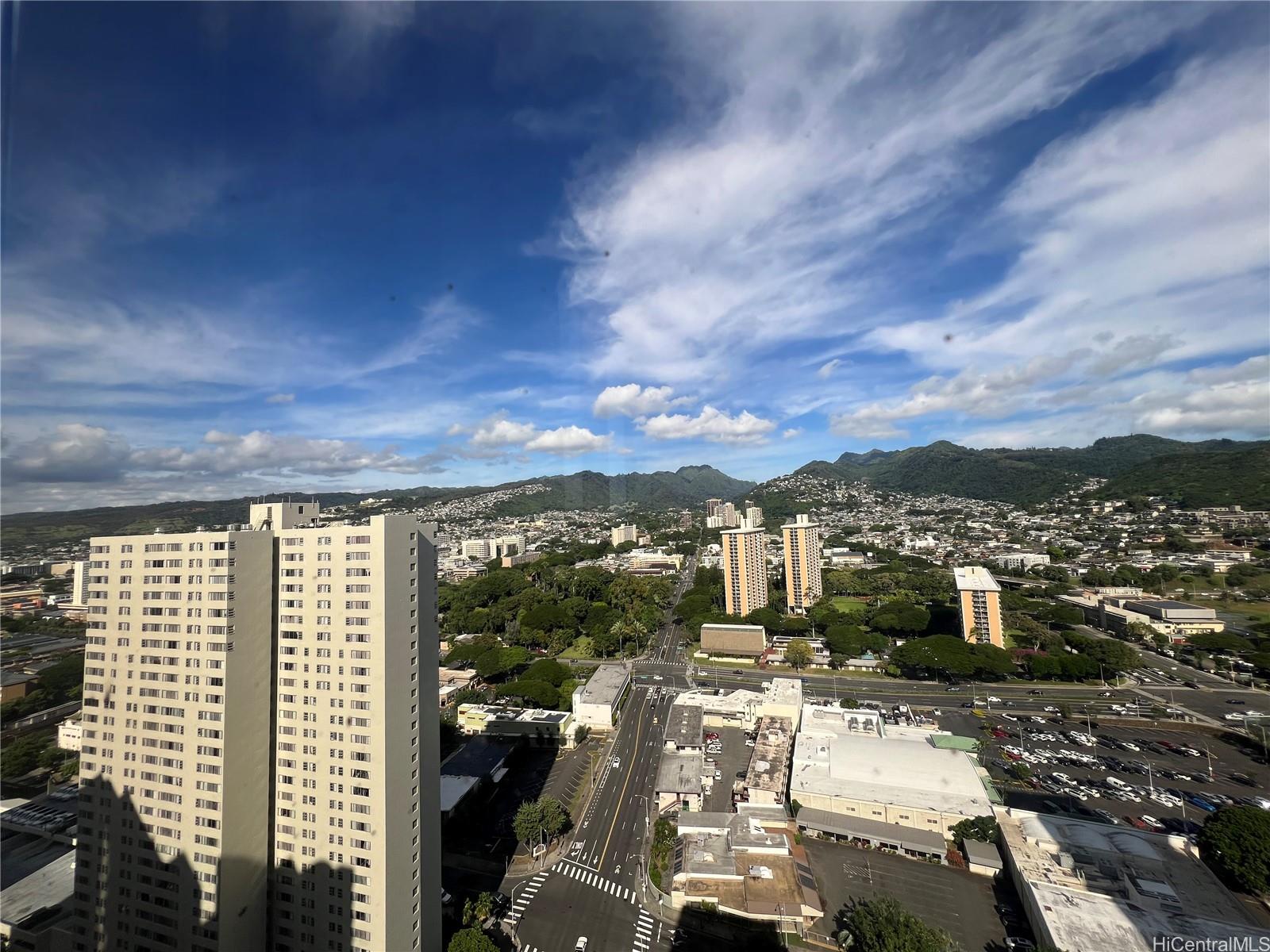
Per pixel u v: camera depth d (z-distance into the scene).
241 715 78.81
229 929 76.31
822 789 129.50
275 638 84.31
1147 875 99.38
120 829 82.38
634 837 125.00
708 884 104.50
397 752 78.69
